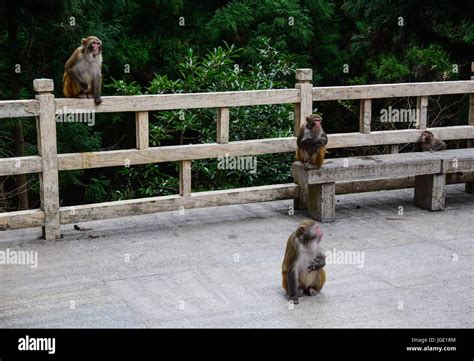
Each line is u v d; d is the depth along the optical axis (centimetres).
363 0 1341
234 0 1728
